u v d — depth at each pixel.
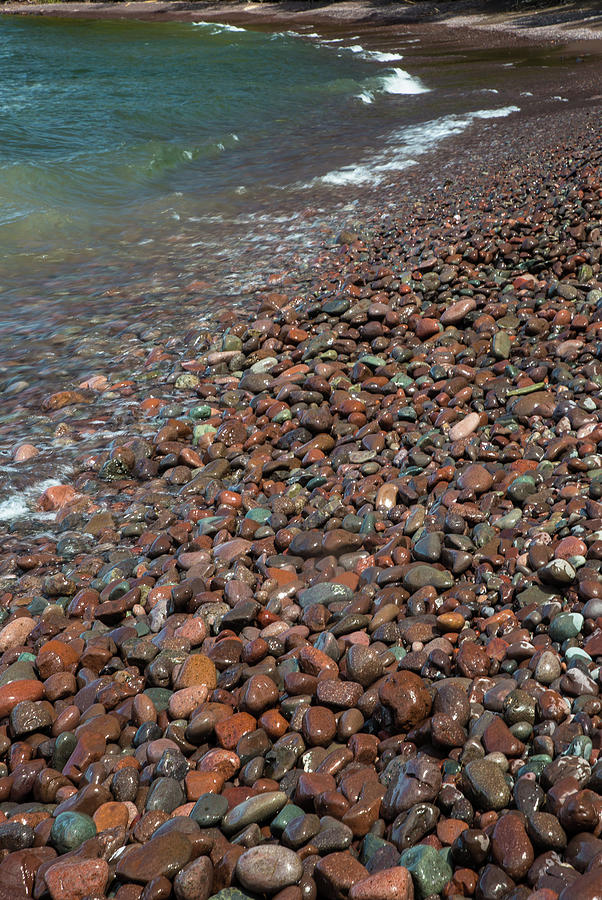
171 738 1.40
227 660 1.53
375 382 2.61
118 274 4.09
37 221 4.89
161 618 1.72
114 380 2.94
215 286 3.80
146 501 2.20
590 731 1.22
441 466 2.07
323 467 2.21
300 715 1.38
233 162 6.50
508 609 1.55
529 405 2.23
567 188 4.17
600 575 1.53
